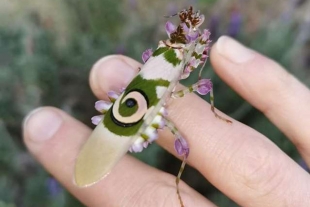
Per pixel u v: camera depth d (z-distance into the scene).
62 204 0.28
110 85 0.20
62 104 0.36
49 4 0.44
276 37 0.37
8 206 0.27
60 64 0.37
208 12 0.44
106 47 0.38
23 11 0.44
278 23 0.38
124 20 0.40
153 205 0.18
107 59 0.20
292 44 0.37
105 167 0.15
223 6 0.46
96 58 0.37
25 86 0.35
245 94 0.21
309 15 0.40
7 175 0.33
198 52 0.16
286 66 0.37
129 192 0.19
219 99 0.32
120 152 0.15
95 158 0.15
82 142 0.20
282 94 0.21
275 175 0.19
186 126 0.19
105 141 0.15
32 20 0.42
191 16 0.16
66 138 0.20
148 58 0.16
